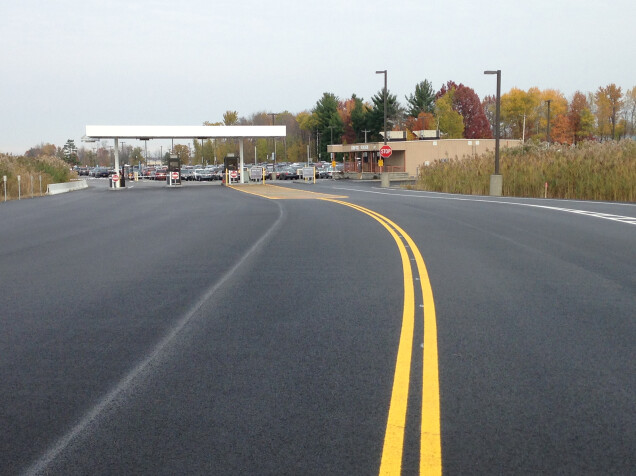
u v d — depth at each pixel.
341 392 4.93
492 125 156.12
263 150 147.75
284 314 7.48
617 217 18.92
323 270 10.38
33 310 7.95
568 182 31.45
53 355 6.04
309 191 43.69
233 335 6.62
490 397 4.78
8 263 11.95
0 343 6.47
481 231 15.63
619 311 7.38
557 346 6.05
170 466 3.77
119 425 4.38
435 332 6.58
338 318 7.23
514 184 34.50
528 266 10.45
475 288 8.74
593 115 118.50
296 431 4.23
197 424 4.38
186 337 6.59
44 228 19.23
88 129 56.22
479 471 3.65
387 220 19.03
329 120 137.50
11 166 47.62
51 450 4.02
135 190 53.88
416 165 69.75
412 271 10.10
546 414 4.45
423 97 134.25
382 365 5.57
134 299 8.50
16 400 4.89
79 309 7.96
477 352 5.89
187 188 55.91
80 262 11.91
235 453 3.92
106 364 5.75
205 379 5.29
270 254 12.35
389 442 4.04
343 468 3.71
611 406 4.59
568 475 3.60
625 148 31.47
